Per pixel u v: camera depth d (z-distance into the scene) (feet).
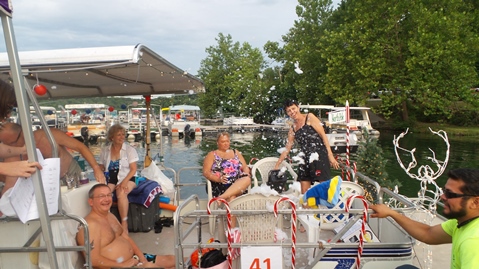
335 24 133.18
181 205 10.43
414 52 101.24
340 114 17.26
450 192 7.47
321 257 10.25
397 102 107.04
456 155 73.31
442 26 102.68
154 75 15.94
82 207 12.10
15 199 8.06
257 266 9.93
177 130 131.23
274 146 92.58
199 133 133.08
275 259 9.95
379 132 116.57
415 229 9.21
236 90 151.94
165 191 18.71
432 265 13.97
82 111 96.07
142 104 28.45
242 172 16.17
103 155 16.02
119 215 15.96
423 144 90.99
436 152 77.77
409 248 10.48
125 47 9.06
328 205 12.19
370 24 111.86
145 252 14.44
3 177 10.34
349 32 112.68
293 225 9.80
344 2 135.03
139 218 16.34
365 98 111.45
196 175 62.75
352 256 10.62
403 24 108.99
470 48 105.91
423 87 100.89
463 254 7.05
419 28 101.96
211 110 199.72
